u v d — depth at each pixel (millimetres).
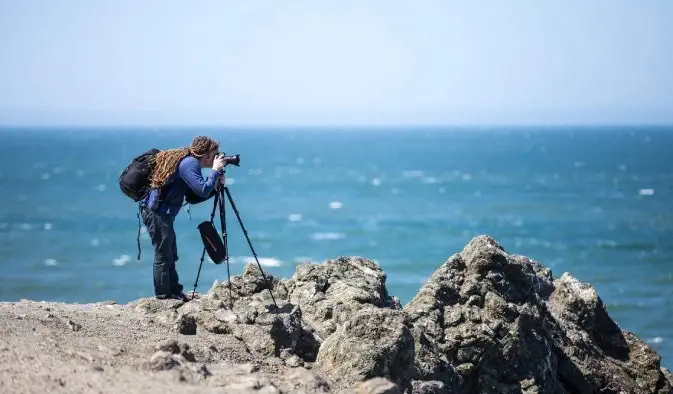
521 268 17250
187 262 67000
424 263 71250
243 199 131500
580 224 98188
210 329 13961
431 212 112875
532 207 118750
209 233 15039
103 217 100188
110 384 10258
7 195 131000
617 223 98938
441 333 15797
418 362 13930
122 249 75562
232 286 15523
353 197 136375
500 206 120312
